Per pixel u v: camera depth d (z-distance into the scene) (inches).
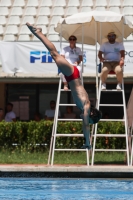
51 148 1055.6
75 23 989.2
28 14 1542.8
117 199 634.2
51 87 1480.1
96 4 1526.8
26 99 1483.8
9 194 681.6
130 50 1273.4
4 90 1475.1
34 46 1309.1
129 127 1051.3
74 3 1545.3
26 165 953.5
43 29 1477.6
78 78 653.9
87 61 1286.9
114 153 1161.4
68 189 731.4
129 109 1050.7
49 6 1553.9
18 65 1311.5
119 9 1503.4
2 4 1589.6
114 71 1000.2
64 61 649.6
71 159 1067.3
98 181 821.9
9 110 1315.2
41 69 1310.3
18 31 1496.1
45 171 860.0
